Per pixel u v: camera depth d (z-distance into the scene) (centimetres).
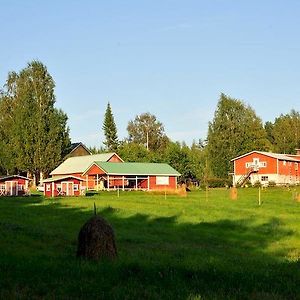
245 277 1313
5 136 10069
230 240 2527
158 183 8756
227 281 1280
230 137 11381
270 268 1499
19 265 1452
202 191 7588
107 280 1277
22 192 7244
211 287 1220
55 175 9588
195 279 1298
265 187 8750
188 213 3644
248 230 2884
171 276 1313
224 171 11212
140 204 4469
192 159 10519
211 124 11600
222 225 3048
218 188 9106
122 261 1491
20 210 3784
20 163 9438
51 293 1161
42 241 2067
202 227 2977
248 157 10225
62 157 10375
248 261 1697
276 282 1285
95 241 1571
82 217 3319
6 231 2316
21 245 1919
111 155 9556
